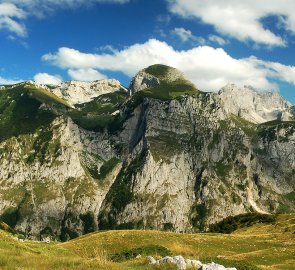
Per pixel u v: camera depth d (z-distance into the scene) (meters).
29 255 34.78
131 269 30.17
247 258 71.31
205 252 78.50
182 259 33.34
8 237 47.91
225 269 30.28
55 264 29.34
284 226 142.25
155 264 33.53
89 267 28.81
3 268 26.50
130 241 85.25
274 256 72.88
